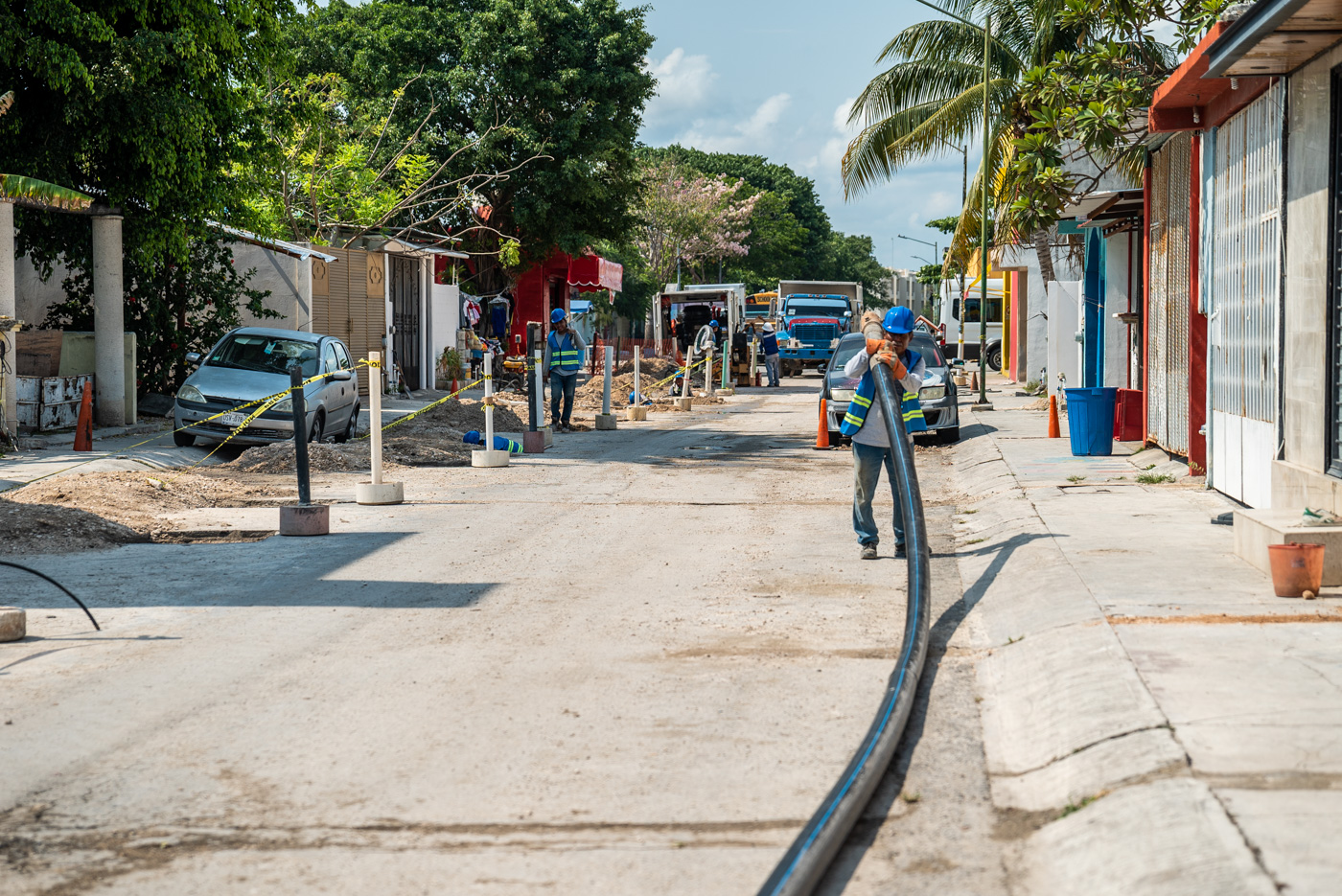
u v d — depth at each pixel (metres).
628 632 7.26
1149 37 17.77
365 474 15.59
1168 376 14.60
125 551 10.20
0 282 17.03
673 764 4.97
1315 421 9.05
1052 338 26.86
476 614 7.77
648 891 3.82
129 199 20.42
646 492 13.91
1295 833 3.72
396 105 38.56
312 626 7.47
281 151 23.91
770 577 8.96
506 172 37.09
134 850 4.17
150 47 17.84
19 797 4.66
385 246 32.09
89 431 16.88
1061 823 4.25
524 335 44.69
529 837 4.25
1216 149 11.86
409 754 5.11
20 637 7.17
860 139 28.61
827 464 16.92
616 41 39.12
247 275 24.77
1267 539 7.74
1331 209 8.74
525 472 15.83
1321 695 5.10
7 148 18.39
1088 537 9.44
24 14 17.38
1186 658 5.72
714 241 80.94
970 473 15.12
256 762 5.04
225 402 16.89
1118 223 19.91
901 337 9.06
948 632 7.35
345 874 3.96
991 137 27.20
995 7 27.09
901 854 4.14
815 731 5.39
